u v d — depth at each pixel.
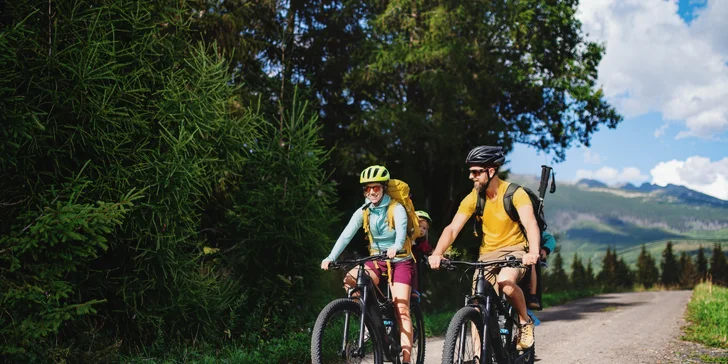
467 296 4.93
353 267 5.40
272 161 9.12
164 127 6.95
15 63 5.50
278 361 7.03
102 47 6.33
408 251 5.31
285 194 9.03
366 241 15.47
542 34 22.45
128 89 6.77
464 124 18.42
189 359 6.74
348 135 17.80
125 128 6.69
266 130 9.30
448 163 18.16
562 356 8.18
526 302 5.21
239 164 8.34
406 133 16.44
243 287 8.86
